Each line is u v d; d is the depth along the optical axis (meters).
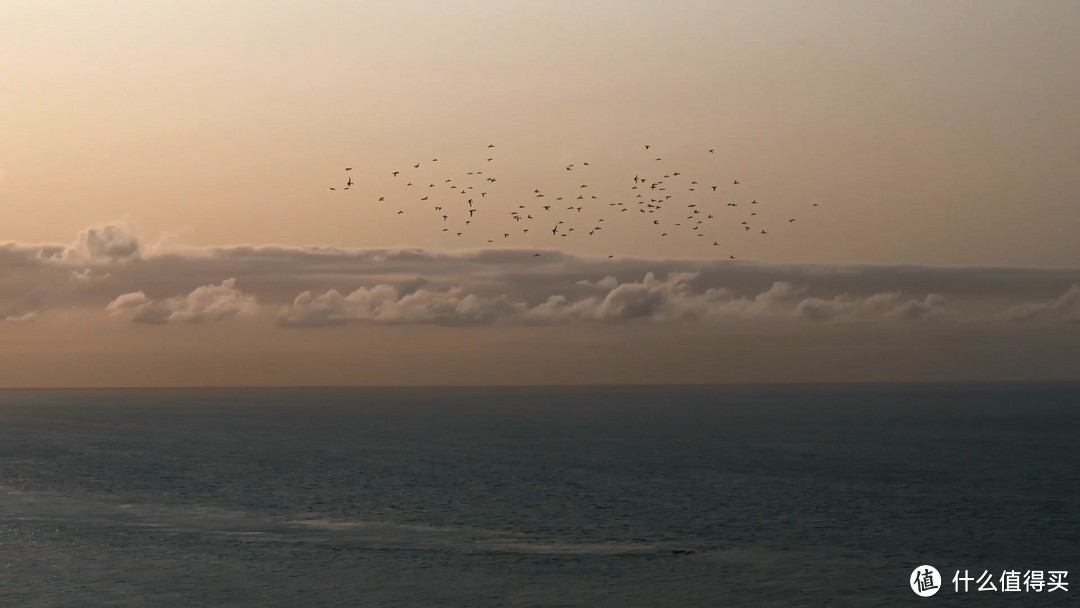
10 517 76.12
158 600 52.00
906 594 53.72
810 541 65.75
